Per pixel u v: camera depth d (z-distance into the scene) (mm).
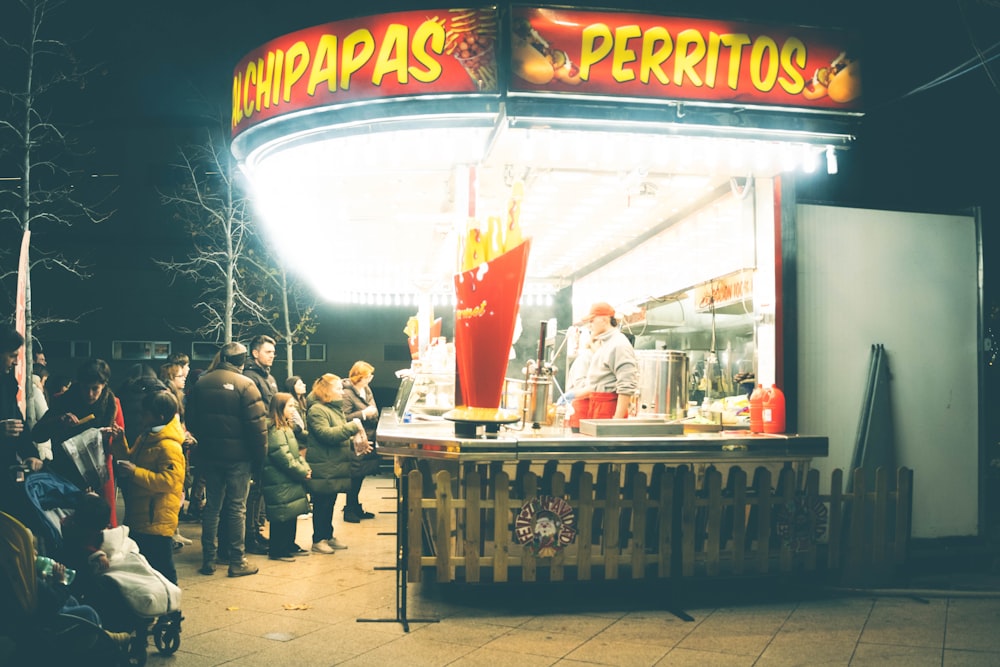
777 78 5188
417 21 4953
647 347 9117
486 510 4926
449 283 11992
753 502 5160
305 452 7191
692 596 5250
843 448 6020
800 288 6016
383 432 5312
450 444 4777
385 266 10711
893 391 6125
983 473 6281
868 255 6164
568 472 4980
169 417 4504
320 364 27000
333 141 5293
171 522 4414
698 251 7500
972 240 6406
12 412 4301
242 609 4922
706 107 5090
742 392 6586
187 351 26688
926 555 6004
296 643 4254
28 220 14320
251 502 6711
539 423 5379
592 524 4965
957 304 6332
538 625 4605
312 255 9852
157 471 4391
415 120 5031
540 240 9523
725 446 5082
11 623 3303
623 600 5188
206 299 26656
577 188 6707
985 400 6348
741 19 5129
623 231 8867
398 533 4797
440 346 7824
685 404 5836
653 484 5086
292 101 5285
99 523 3768
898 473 5453
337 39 5117
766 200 6152
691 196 7059
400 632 4465
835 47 5277
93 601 3666
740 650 4137
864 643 4258
